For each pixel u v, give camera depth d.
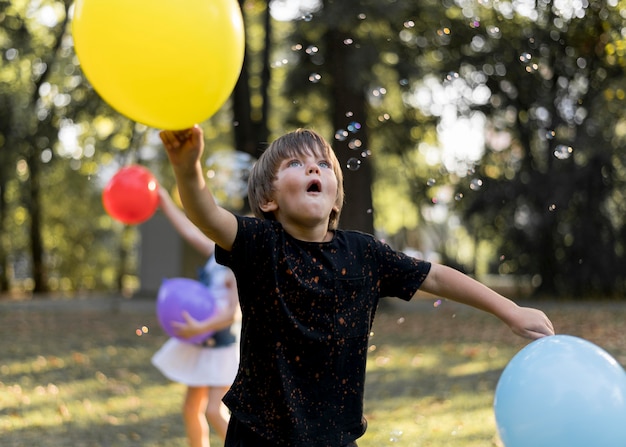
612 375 2.20
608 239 19.31
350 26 12.96
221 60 2.05
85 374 8.39
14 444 5.20
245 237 2.45
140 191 4.63
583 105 17.28
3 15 17.88
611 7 9.04
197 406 4.47
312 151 2.59
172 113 2.08
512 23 14.85
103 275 29.94
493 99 17.41
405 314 15.92
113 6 2.01
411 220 27.28
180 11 2.01
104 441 5.34
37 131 19.22
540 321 2.55
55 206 27.08
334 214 2.72
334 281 2.52
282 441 2.47
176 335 4.21
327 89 15.47
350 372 2.55
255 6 16.55
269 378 2.49
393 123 17.52
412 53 15.02
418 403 6.64
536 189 18.58
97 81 2.09
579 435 2.11
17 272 30.67
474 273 26.80
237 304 4.24
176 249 20.17
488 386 7.50
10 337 11.88
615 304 18.19
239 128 15.99
